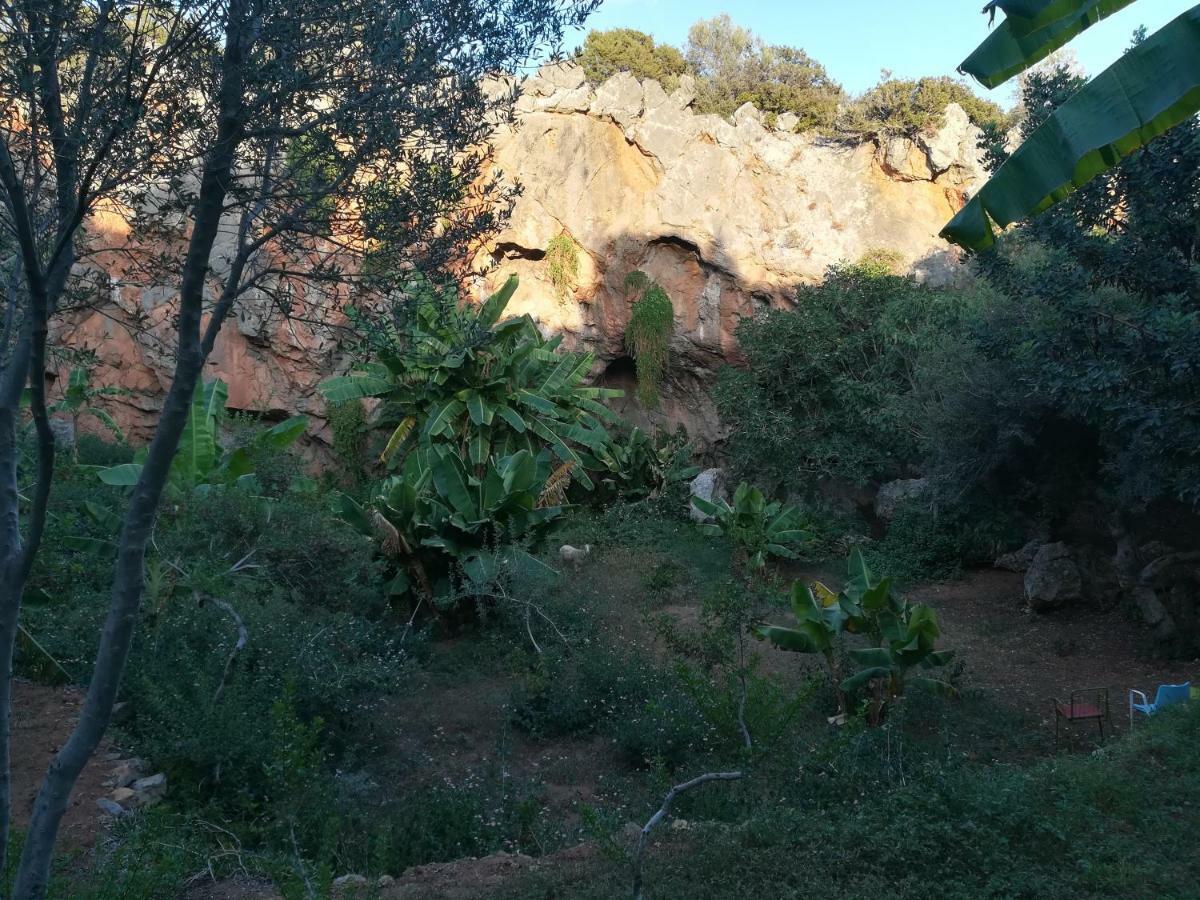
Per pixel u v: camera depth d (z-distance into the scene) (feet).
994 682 37.70
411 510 41.09
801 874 17.35
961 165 70.13
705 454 74.95
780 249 72.02
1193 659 37.70
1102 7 12.47
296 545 37.68
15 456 11.21
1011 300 40.37
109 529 36.68
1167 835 18.69
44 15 9.83
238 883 19.67
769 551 55.11
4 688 10.96
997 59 13.47
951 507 54.44
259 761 24.32
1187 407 28.99
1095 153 12.21
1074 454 48.75
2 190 10.45
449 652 39.88
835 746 24.06
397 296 13.21
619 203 73.61
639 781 28.35
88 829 21.25
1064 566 45.98
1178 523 47.47
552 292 74.59
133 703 27.89
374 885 17.52
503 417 58.23
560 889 17.81
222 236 43.42
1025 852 18.01
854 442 63.00
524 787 27.58
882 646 30.63
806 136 74.69
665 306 72.38
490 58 12.83
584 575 51.34
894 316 60.39
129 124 10.18
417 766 29.58
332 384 57.16
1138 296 32.91
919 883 16.83
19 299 12.17
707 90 90.02
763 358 64.34
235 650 28.04
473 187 14.56
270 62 10.66
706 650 30.76
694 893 16.90
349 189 12.19
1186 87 10.76
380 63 11.30
